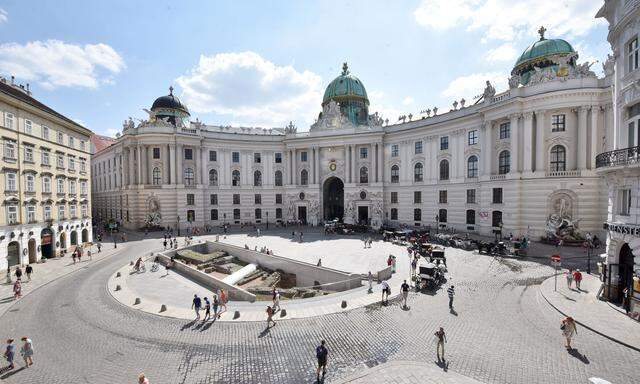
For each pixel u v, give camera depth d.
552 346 12.66
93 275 25.92
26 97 31.45
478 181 40.50
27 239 29.06
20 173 28.34
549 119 34.19
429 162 47.56
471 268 24.55
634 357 11.70
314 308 17.81
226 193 58.16
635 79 14.99
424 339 13.68
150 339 14.51
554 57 39.31
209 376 11.49
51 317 17.17
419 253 29.27
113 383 11.12
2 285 23.23
